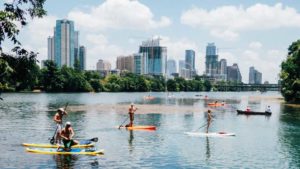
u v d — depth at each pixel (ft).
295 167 88.84
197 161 93.91
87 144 104.88
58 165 86.22
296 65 376.07
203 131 151.94
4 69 56.70
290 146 116.98
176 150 107.45
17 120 185.06
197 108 301.84
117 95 596.70
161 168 86.17
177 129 155.94
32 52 60.85
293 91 386.73
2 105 305.53
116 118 202.18
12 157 93.56
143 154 100.99
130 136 133.28
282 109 301.63
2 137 126.82
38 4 61.41
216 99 520.42
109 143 117.91
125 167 86.28
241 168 87.40
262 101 476.13
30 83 63.72
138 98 488.44
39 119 190.49
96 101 390.63
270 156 101.19
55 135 110.63
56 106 296.92
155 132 144.97
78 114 226.17
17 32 56.39
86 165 87.04
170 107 309.83
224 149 110.52
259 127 170.09
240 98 588.50
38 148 103.35
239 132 150.51
